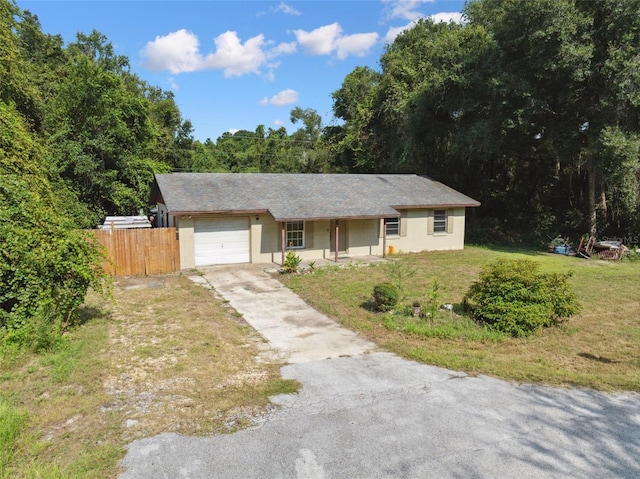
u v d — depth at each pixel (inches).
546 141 906.7
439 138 1043.3
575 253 816.3
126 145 972.6
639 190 801.6
